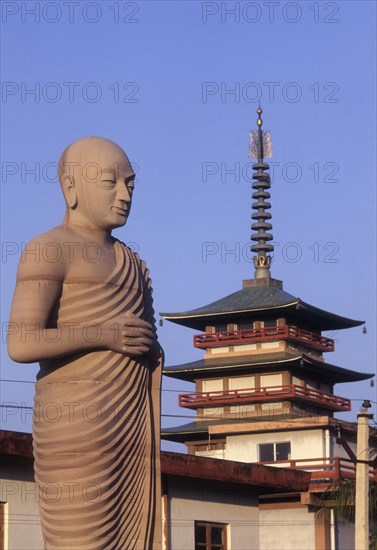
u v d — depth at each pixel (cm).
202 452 7419
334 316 7888
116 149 1612
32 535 3222
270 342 7681
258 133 9062
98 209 1588
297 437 7000
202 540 4088
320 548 5131
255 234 8469
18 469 3216
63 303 1545
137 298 1599
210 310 7800
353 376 8006
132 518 1559
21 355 1505
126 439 1551
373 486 5184
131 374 1565
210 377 7788
